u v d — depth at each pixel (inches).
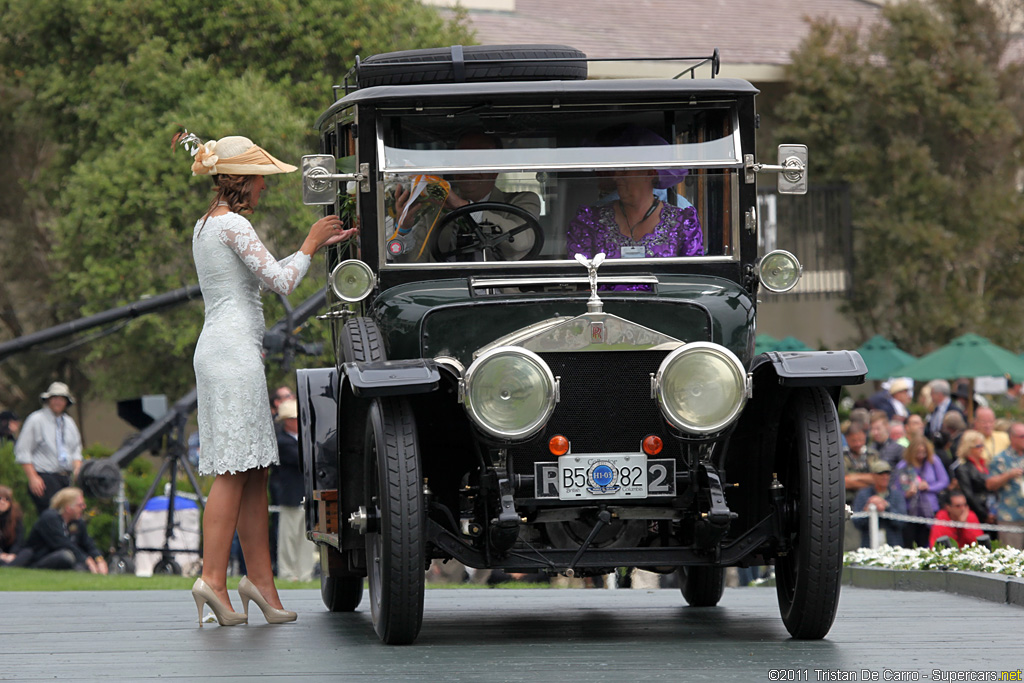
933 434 1481.3
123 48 2022.6
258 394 622.8
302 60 2038.6
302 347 1359.5
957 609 681.0
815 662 465.4
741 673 438.3
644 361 521.7
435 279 578.2
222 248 618.2
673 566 549.6
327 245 619.5
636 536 563.8
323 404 662.5
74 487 1440.7
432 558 547.8
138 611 704.4
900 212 2469.2
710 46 2556.6
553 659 476.4
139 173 1903.3
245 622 630.5
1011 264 2588.6
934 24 2495.1
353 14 2022.6
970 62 2485.2
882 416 1279.5
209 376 618.5
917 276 2514.8
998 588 740.0
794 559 544.1
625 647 512.4
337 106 601.0
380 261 578.6
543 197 581.9
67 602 768.9
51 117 2127.2
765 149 2549.2
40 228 2413.9
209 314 625.9
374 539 542.6
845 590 861.2
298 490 1237.1
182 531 1419.8
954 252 2421.3
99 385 2150.6
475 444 520.4
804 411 525.7
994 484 1202.0
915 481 1207.6
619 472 518.9
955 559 863.1
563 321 516.7
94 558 1339.8
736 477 563.8
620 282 558.9
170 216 1897.1
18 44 2166.6
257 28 2007.9
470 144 583.2
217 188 640.4
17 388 2436.0
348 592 720.3
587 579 1194.6
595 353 519.2
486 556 520.4
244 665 468.4
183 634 584.1
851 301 2490.2
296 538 1238.3
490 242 580.7
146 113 1966.0
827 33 2514.8
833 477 513.3
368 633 585.3
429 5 2149.4
